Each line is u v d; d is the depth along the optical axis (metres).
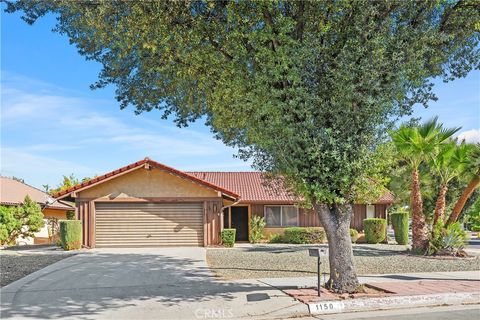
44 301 10.23
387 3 10.67
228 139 15.09
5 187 32.69
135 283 12.42
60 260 17.48
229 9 10.77
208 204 23.72
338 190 10.58
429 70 12.91
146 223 23.41
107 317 8.92
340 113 10.30
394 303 10.09
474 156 19.91
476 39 13.06
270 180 12.10
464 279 13.12
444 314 9.19
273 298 10.27
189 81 13.48
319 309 9.59
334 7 10.73
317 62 10.68
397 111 10.77
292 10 11.03
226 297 10.54
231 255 19.55
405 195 30.22
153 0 10.73
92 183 23.00
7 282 12.59
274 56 10.29
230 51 11.39
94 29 12.78
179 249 22.03
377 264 16.92
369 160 10.30
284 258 18.48
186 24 11.34
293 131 10.14
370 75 10.16
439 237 19.88
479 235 39.50
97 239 23.12
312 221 29.98
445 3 11.70
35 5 13.64
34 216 27.88
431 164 20.84
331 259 11.05
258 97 10.64
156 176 23.59
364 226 29.03
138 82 14.86
